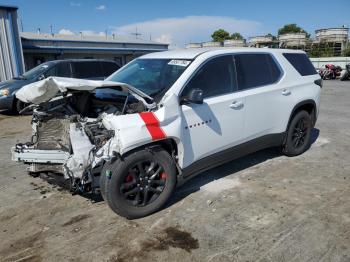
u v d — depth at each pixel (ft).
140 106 12.05
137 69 15.24
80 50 92.89
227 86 14.39
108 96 13.83
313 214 12.09
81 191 11.54
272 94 16.08
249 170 16.51
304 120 18.33
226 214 12.26
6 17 54.44
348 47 111.04
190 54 14.35
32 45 83.71
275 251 10.02
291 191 14.05
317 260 9.58
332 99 41.50
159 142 12.34
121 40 115.34
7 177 16.61
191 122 12.86
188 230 11.29
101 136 11.49
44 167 12.30
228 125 14.20
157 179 12.28
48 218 12.39
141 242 10.70
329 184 14.70
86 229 11.55
